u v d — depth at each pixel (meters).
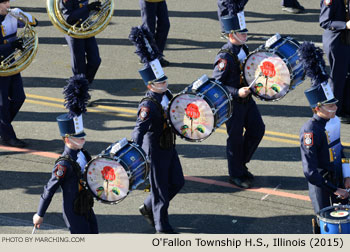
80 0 26.97
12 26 23.58
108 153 16.53
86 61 30.41
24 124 26.41
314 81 17.20
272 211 20.16
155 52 18.23
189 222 19.69
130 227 19.55
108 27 36.91
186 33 35.72
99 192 16.70
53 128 26.08
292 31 35.28
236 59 20.36
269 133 25.34
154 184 18.75
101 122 26.56
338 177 17.77
